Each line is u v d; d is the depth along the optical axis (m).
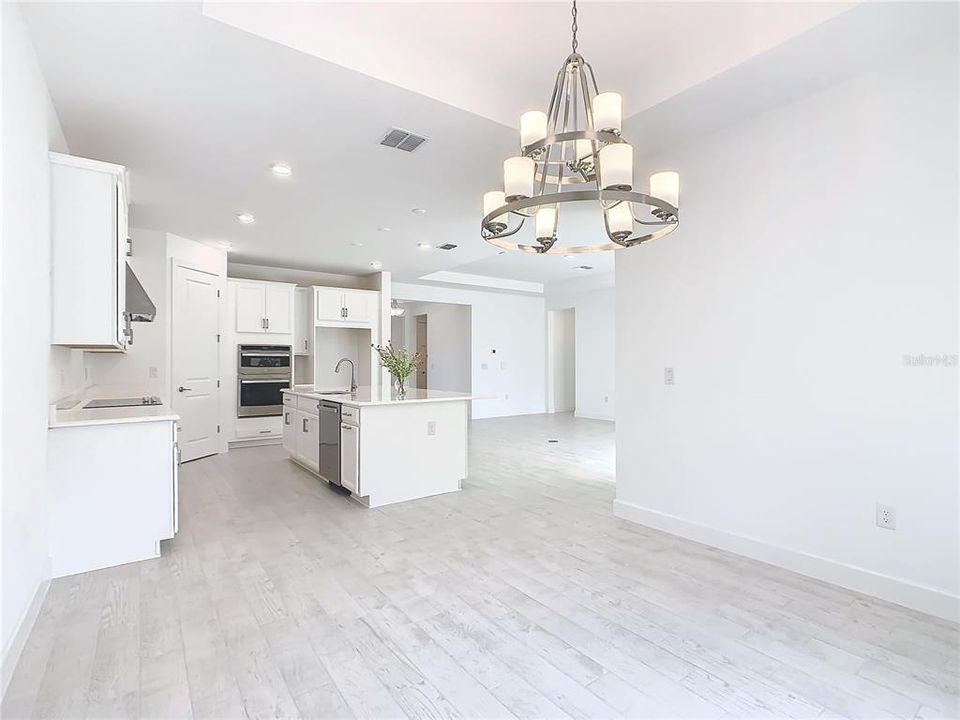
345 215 4.73
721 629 2.18
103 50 2.28
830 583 2.61
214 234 5.41
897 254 2.40
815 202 2.67
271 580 2.67
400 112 2.85
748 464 2.96
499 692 1.78
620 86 2.90
